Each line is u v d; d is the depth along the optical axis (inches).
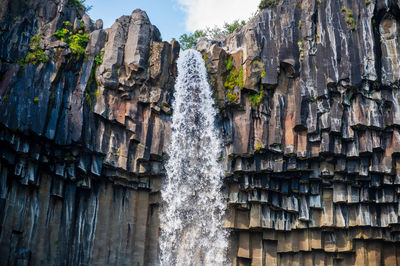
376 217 784.9
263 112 756.0
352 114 745.0
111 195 749.3
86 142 688.4
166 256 778.8
